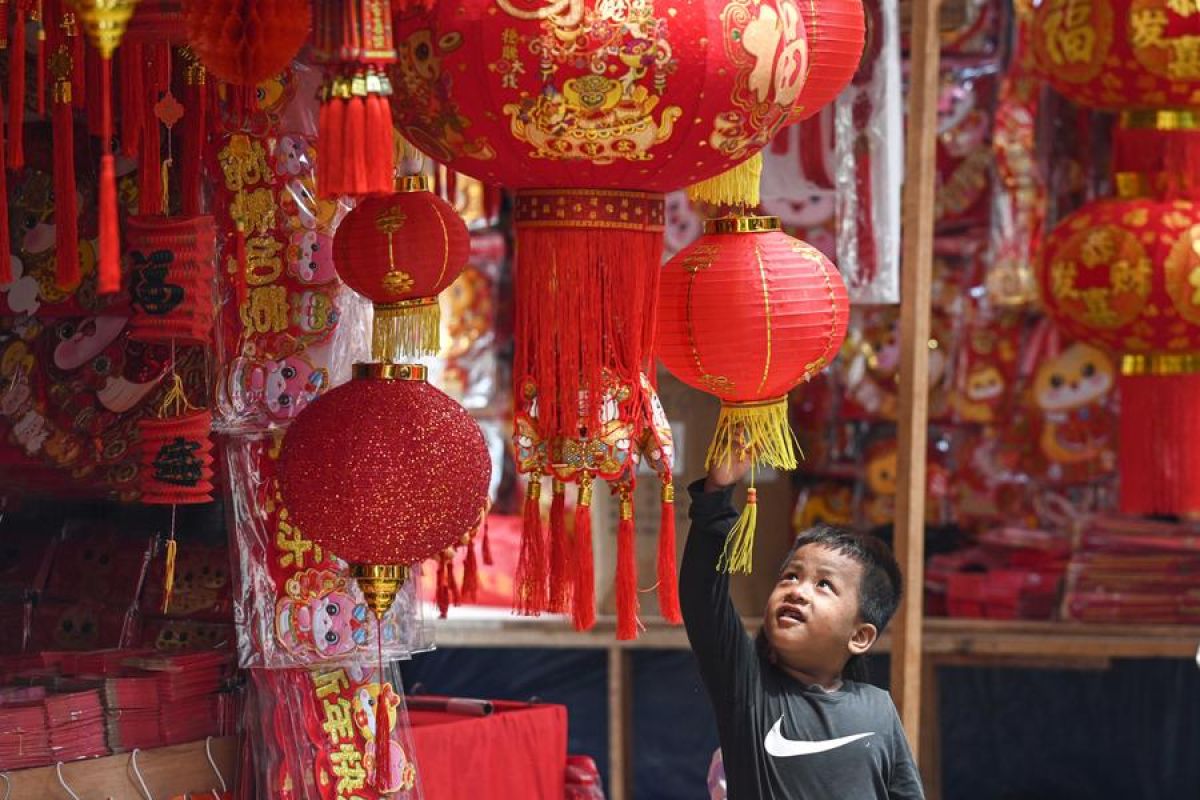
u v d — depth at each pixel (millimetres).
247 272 5340
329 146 3891
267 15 4023
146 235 5188
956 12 10516
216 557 5742
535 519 4820
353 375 4676
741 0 4418
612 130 4418
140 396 5777
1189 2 7879
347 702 5566
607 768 11648
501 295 11789
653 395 4918
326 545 4547
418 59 4391
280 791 5398
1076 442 11406
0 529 6176
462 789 6320
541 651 11719
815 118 8477
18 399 6004
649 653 11820
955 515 11602
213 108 5340
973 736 11773
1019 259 10711
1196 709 11586
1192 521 10969
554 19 4258
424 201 4680
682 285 5105
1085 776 11664
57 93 4609
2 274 4801
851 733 5902
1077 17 8195
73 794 5086
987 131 11023
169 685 5391
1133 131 8453
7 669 5605
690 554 5723
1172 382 8594
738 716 5816
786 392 5305
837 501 11633
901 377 7977
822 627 5984
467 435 4566
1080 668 11414
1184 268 8195
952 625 10883
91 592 5965
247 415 5316
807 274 5105
